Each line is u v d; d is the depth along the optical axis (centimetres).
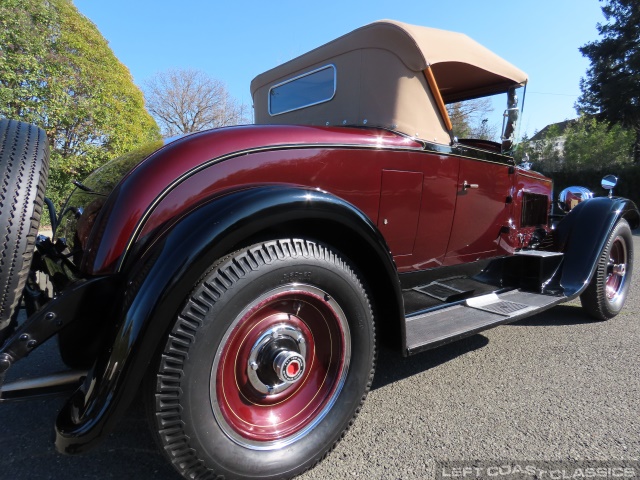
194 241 129
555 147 2684
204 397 133
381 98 235
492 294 292
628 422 201
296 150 188
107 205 156
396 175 224
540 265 307
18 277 135
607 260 333
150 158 164
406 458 174
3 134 153
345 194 205
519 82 299
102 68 903
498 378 248
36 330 132
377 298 188
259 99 343
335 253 159
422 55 223
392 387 238
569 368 262
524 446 182
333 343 167
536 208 378
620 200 352
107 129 887
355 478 162
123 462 173
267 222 139
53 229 202
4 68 694
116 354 123
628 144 2297
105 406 121
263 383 152
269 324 151
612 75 2362
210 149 168
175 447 130
